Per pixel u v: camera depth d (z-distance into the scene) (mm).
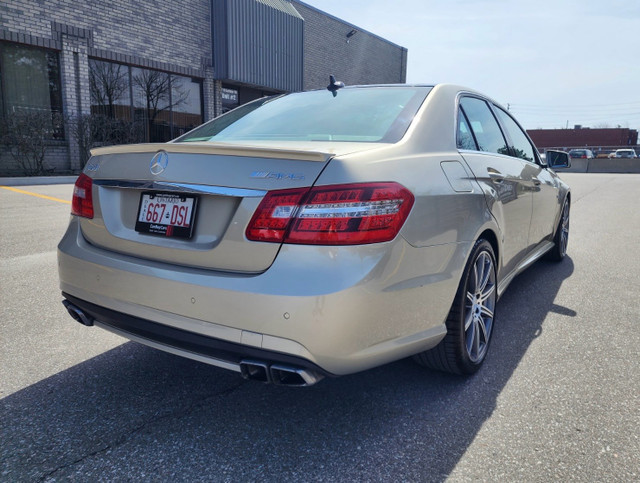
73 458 1876
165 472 1807
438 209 2107
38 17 12617
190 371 2609
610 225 7422
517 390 2416
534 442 1994
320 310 1702
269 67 18516
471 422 2139
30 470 1802
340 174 1793
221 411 2221
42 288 3887
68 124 13273
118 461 1863
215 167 1925
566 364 2701
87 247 2283
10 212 7547
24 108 12789
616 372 2604
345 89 3008
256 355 1791
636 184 16094
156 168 2061
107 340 2982
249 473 1805
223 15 16703
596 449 1947
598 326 3262
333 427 2102
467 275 2359
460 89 2994
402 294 1914
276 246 1769
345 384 2475
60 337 2994
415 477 1787
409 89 2799
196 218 1958
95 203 2283
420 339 2076
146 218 2109
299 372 1749
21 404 2246
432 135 2418
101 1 13852
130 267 2051
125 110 14961
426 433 2057
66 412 2189
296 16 19516
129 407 2242
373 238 1783
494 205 2693
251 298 1753
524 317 3426
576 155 31203
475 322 2545
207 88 17172
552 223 4410
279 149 1816
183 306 1898
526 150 3945
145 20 14992
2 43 12266
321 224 1737
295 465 1851
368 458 1893
